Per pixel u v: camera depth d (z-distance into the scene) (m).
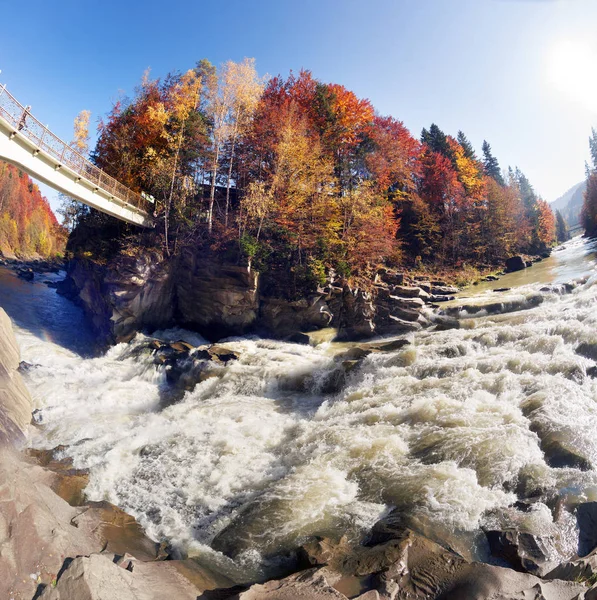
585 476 9.20
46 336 27.00
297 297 27.86
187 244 29.88
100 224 34.34
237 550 8.50
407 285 31.97
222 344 24.25
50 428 15.52
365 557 7.52
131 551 8.30
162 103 34.12
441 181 51.16
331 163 36.62
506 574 6.70
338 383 18.62
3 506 6.61
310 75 43.22
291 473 10.82
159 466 12.15
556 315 19.56
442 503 8.81
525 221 62.81
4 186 87.19
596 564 6.80
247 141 36.03
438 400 13.41
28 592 5.75
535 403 12.21
